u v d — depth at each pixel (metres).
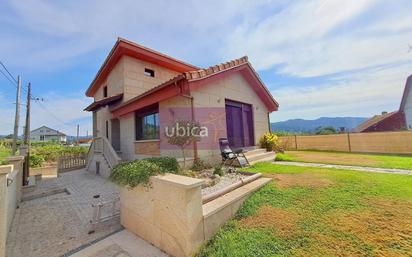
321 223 2.90
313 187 4.25
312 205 3.46
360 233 2.59
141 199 3.55
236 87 8.95
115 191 7.05
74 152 17.81
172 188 2.90
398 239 2.40
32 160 13.69
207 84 7.30
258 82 9.88
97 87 15.62
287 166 6.86
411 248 2.24
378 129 20.00
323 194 3.86
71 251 3.22
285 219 3.13
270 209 3.51
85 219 4.58
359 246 2.37
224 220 3.32
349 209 3.21
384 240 2.41
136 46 10.64
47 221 4.55
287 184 4.57
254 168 6.50
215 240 2.94
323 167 6.59
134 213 3.73
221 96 7.95
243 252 2.56
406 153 11.10
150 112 8.86
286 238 2.69
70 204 5.77
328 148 14.38
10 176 4.00
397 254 2.18
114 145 11.91
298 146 15.77
